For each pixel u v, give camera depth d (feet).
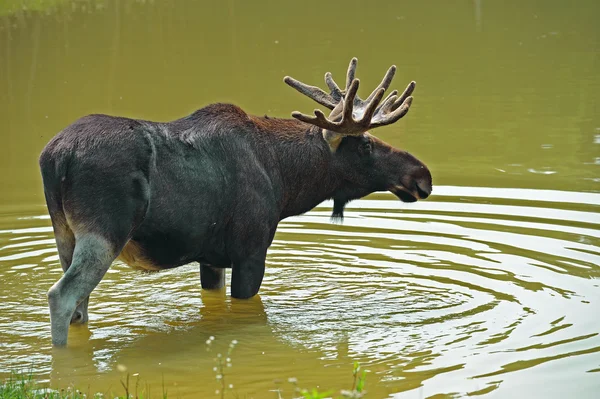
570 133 94.79
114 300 56.85
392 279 59.21
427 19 171.01
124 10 176.24
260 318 52.85
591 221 68.64
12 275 60.70
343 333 49.80
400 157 56.24
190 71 128.26
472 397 40.55
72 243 48.19
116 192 46.57
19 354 46.98
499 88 116.06
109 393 41.93
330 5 186.50
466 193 76.89
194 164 50.44
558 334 48.06
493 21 168.55
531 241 64.90
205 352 47.44
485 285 57.00
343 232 69.82
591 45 144.66
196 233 50.98
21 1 174.60
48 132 99.55
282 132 55.26
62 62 135.54
